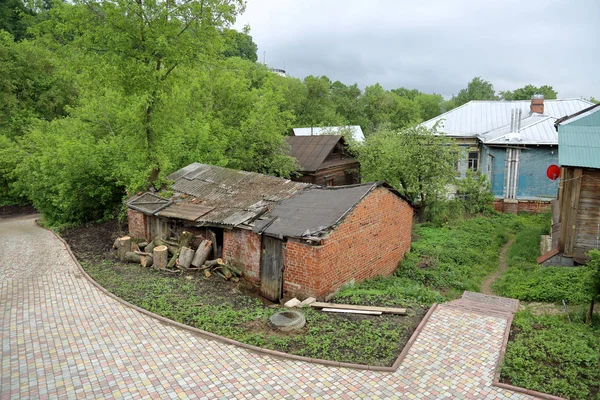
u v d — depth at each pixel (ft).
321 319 26.00
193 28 44.93
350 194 36.06
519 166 70.13
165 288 31.86
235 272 35.53
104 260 40.52
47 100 104.17
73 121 66.95
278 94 71.61
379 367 20.44
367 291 31.37
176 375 20.20
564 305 29.73
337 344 22.81
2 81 95.14
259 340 23.17
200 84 68.74
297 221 33.12
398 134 64.85
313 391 18.84
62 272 36.70
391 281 37.06
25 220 79.25
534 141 68.85
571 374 19.54
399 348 22.45
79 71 47.85
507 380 19.45
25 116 99.91
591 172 39.09
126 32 41.81
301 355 21.89
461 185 69.56
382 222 38.91
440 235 55.11
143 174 46.57
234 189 43.70
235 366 20.98
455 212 66.13
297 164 73.00
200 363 21.27
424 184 62.39
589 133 41.75
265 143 68.85
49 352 22.44
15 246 49.34
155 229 44.29
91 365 21.13
